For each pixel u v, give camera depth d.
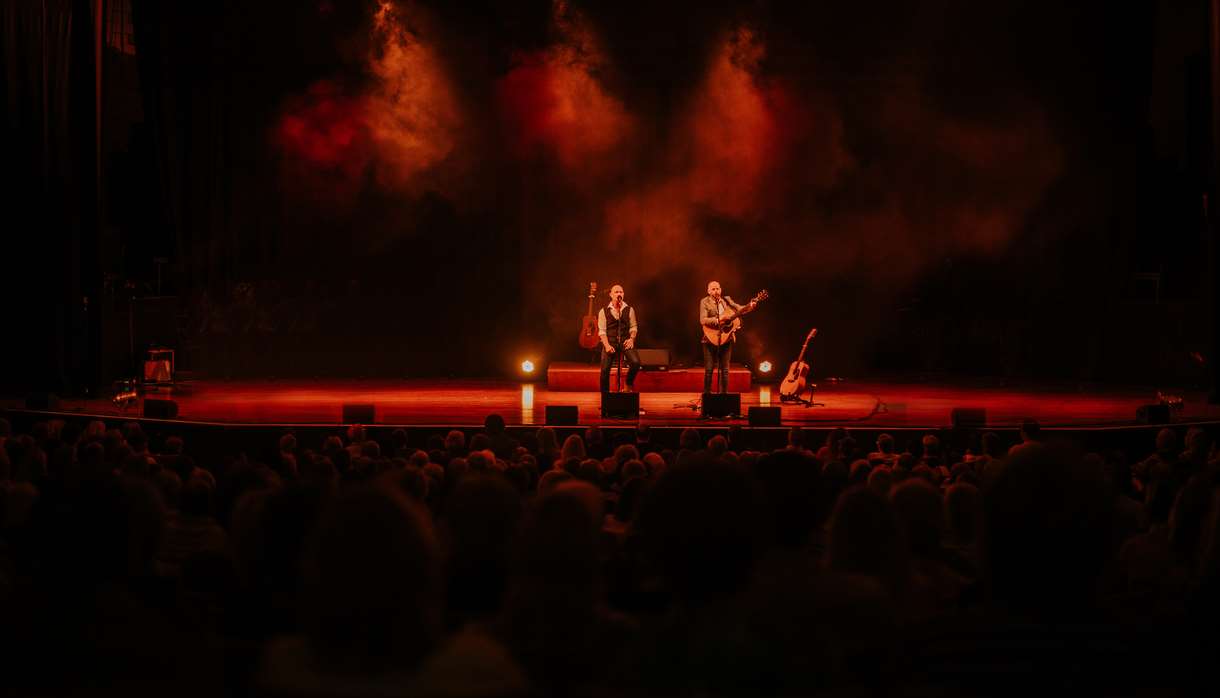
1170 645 2.40
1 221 12.11
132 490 2.49
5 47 11.78
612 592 3.41
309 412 11.27
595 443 8.42
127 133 14.75
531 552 2.40
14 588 2.55
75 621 2.34
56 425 7.70
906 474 5.33
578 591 2.38
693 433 7.64
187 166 15.16
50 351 12.22
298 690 1.79
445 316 16.56
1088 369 15.28
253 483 4.53
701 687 1.97
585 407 12.03
